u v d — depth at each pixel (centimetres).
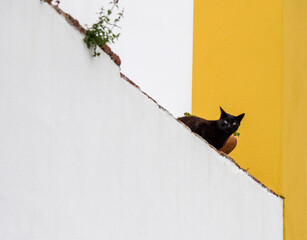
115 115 436
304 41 691
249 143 680
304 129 676
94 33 421
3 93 371
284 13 678
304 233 652
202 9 745
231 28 717
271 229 607
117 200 432
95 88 422
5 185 367
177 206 484
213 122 661
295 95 675
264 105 676
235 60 708
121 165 437
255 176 668
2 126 369
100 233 417
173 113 745
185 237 489
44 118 389
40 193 383
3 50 373
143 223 452
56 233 389
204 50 736
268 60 680
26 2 385
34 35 388
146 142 460
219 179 532
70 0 709
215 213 523
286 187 648
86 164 411
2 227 364
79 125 409
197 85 736
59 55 400
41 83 389
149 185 459
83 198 407
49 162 389
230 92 706
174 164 484
